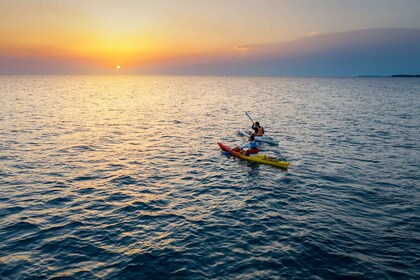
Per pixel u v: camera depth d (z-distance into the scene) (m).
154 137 26.77
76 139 25.09
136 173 17.12
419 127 31.91
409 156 20.95
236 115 41.16
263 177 16.81
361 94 86.12
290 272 8.62
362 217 12.04
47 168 17.48
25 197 13.48
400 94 86.31
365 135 27.86
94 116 38.59
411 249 9.77
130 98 69.69
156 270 8.64
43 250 9.52
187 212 12.43
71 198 13.53
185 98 70.81
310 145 24.19
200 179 16.41
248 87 135.38
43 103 52.41
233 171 17.83
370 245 10.00
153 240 10.25
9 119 33.59
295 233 10.78
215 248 9.84
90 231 10.76
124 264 8.89
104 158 19.89
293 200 13.70
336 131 29.77
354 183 15.81
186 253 9.51
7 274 8.32
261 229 11.08
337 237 10.52
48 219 11.57
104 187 14.92
